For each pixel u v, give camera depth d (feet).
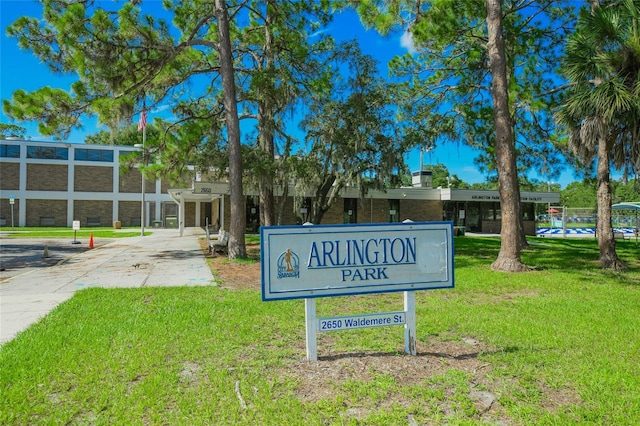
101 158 146.41
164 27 45.96
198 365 14.73
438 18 53.16
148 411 11.37
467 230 120.37
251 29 62.18
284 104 53.31
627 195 146.10
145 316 21.15
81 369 14.03
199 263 44.50
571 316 21.86
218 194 80.28
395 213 112.37
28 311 22.91
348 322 15.28
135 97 49.08
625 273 38.04
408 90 63.93
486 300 26.45
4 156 137.69
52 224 141.49
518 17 61.82
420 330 19.13
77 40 40.70
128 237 87.56
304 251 14.85
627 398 12.16
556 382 13.34
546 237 101.35
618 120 35.86
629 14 35.81
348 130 59.06
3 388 12.53
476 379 13.62
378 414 11.19
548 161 71.26
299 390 12.72
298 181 64.80
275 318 21.07
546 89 63.77
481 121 65.57
